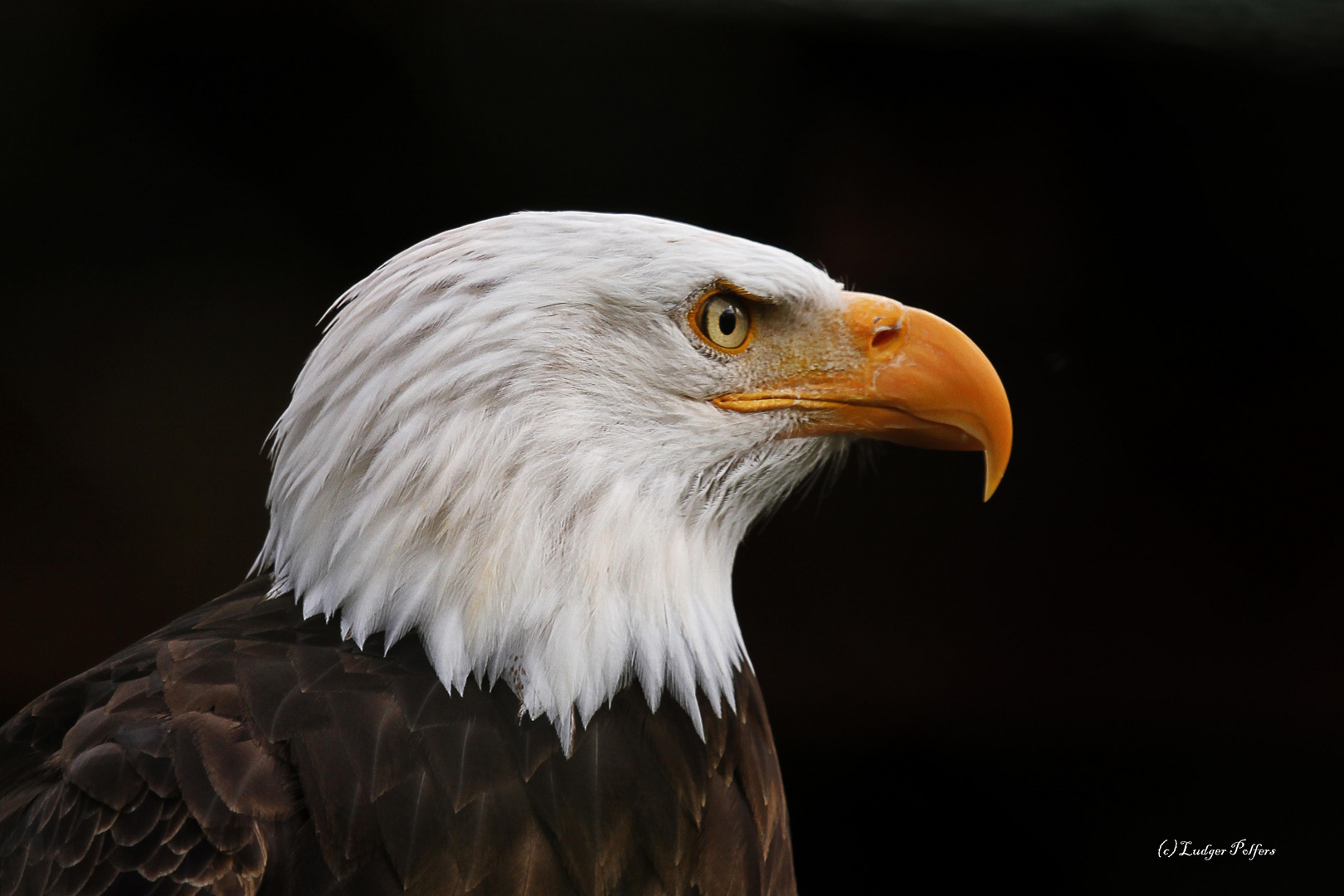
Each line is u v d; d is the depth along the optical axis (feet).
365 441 15.21
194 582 45.60
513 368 15.38
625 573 15.71
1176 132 39.58
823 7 36.83
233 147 40.75
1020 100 39.60
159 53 37.78
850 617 47.73
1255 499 46.47
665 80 38.81
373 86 39.32
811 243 43.16
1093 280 44.39
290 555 16.15
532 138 40.19
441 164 41.63
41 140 39.29
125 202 41.55
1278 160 39.50
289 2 36.47
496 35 37.19
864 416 18.25
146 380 44.68
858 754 47.26
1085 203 42.45
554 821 14.11
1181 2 36.73
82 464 44.60
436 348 15.16
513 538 14.92
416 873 13.28
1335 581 45.85
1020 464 47.50
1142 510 47.37
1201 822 45.34
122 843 12.84
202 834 12.89
